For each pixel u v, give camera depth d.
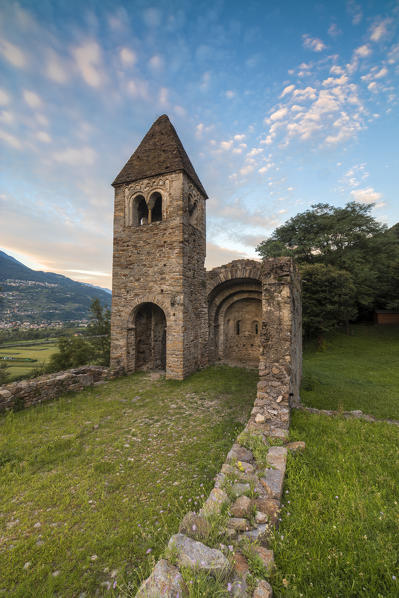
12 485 4.44
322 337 23.44
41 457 5.23
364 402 10.20
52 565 2.96
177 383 11.00
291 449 4.57
